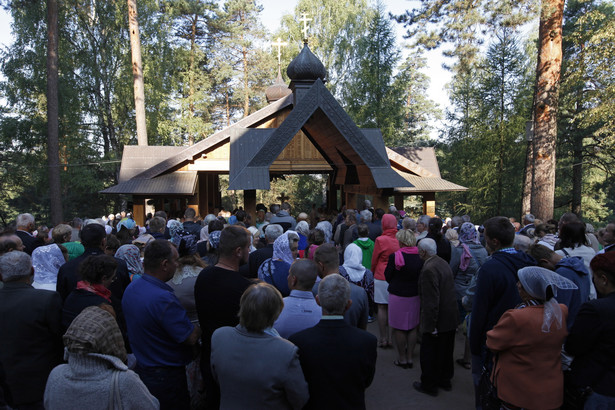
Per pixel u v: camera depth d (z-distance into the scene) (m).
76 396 2.37
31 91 27.22
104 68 29.62
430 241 5.40
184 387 3.66
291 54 34.81
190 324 3.62
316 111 11.76
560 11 13.28
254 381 2.79
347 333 3.03
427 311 5.27
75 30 28.66
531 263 3.97
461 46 12.84
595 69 17.09
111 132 30.61
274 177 22.42
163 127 30.72
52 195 20.42
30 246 6.61
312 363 2.96
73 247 6.13
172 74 34.53
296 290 3.69
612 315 3.14
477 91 28.70
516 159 27.42
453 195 34.25
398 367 6.27
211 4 39.44
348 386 2.96
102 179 31.61
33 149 27.92
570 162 29.36
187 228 8.16
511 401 3.18
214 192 22.09
